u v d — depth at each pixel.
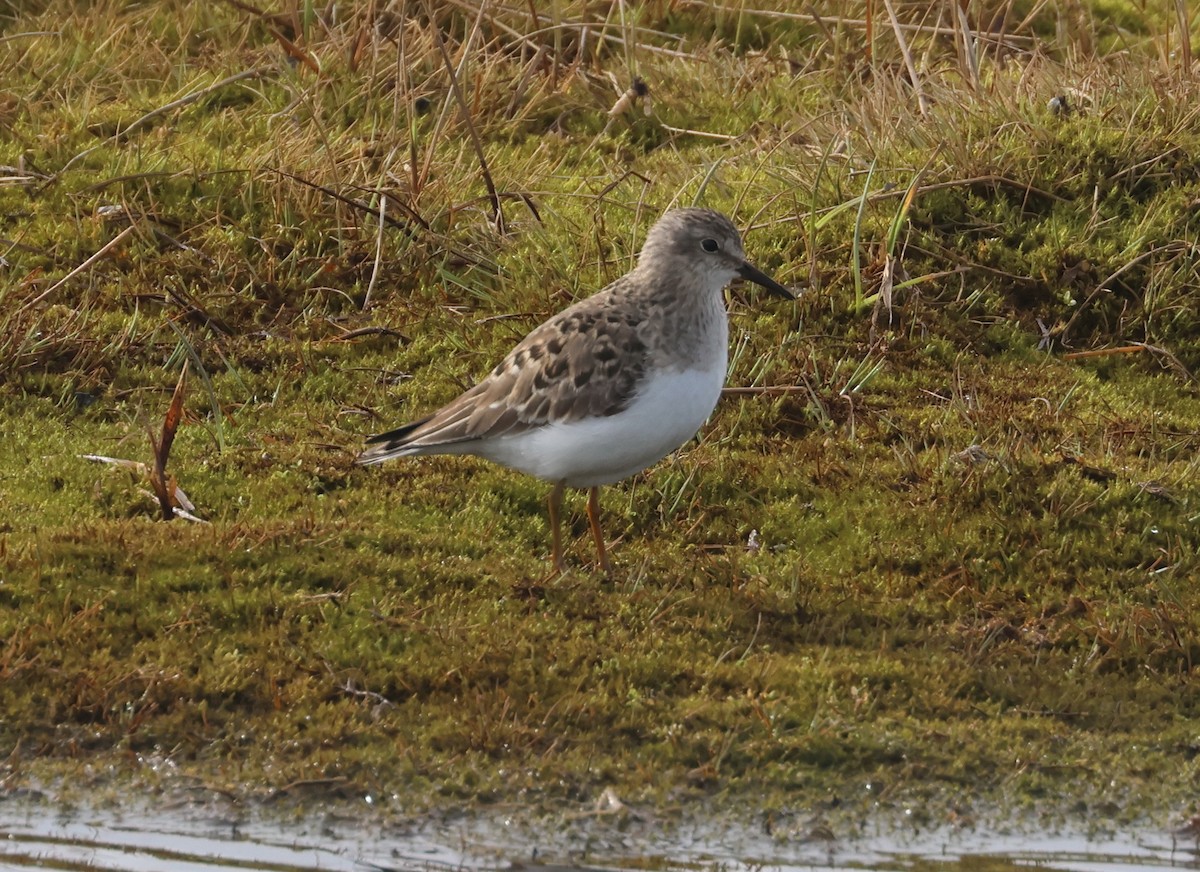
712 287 11.20
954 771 9.61
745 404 13.47
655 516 12.25
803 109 17.59
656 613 10.72
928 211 15.27
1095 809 9.41
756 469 12.66
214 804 9.18
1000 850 9.05
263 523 11.37
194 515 11.70
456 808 9.20
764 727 9.76
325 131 16.41
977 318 14.66
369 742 9.57
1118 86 16.61
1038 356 14.37
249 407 13.36
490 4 18.95
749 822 9.20
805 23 19.83
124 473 12.16
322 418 13.26
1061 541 11.77
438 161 16.34
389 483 12.42
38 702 9.69
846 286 14.72
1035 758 9.73
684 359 11.02
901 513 12.14
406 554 11.27
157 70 18.12
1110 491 12.23
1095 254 14.88
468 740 9.58
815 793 9.41
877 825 9.23
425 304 14.70
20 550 10.77
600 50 19.06
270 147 16.30
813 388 13.61
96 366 13.62
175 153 16.28
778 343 14.16
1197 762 9.79
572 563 11.59
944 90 16.86
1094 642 10.77
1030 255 14.87
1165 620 10.80
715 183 15.95
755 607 10.94
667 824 9.16
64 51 18.19
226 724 9.66
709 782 9.44
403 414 13.36
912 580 11.47
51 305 14.23
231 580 10.64
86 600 10.37
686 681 10.14
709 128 17.83
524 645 10.23
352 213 15.36
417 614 10.48
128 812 9.11
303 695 9.79
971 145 15.84
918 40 19.31
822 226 15.13
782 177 15.88
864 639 10.72
